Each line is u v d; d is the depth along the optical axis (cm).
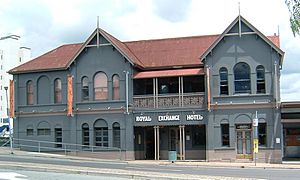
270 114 3397
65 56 4100
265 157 3366
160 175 1881
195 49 3919
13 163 2309
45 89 3969
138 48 4088
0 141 4378
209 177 1867
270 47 3428
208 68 3500
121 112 3703
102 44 3778
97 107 3769
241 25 3481
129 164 3034
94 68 3800
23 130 3997
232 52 3494
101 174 1897
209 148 3462
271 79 3416
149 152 3881
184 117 3578
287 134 3950
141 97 3678
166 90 3844
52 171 2002
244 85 3472
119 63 3741
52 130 3900
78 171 1948
